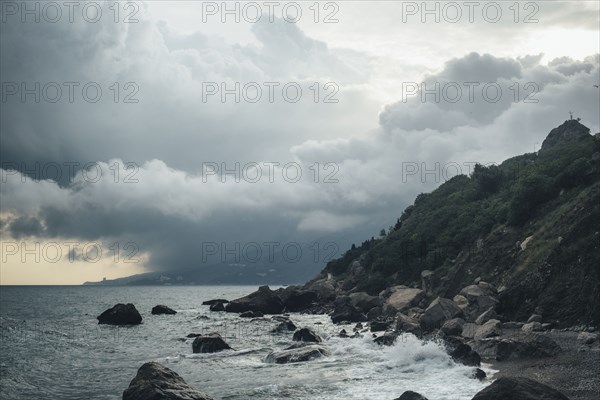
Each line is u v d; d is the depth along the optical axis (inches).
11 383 1453.0
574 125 4795.8
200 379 1389.0
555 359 1298.0
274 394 1160.2
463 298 2219.5
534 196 2623.0
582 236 1984.5
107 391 1349.7
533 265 2162.9
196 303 6697.8
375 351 1664.6
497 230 2719.0
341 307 3132.4
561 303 1847.9
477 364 1321.4
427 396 1047.6
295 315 3713.1
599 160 2522.1
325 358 1592.0
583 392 997.2
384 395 1093.8
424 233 3782.0
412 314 2598.4
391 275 3690.9
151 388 975.0
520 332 1734.7
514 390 748.0
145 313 4333.2
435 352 1406.3
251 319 3353.8
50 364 1769.2
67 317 4173.2
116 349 2123.5
